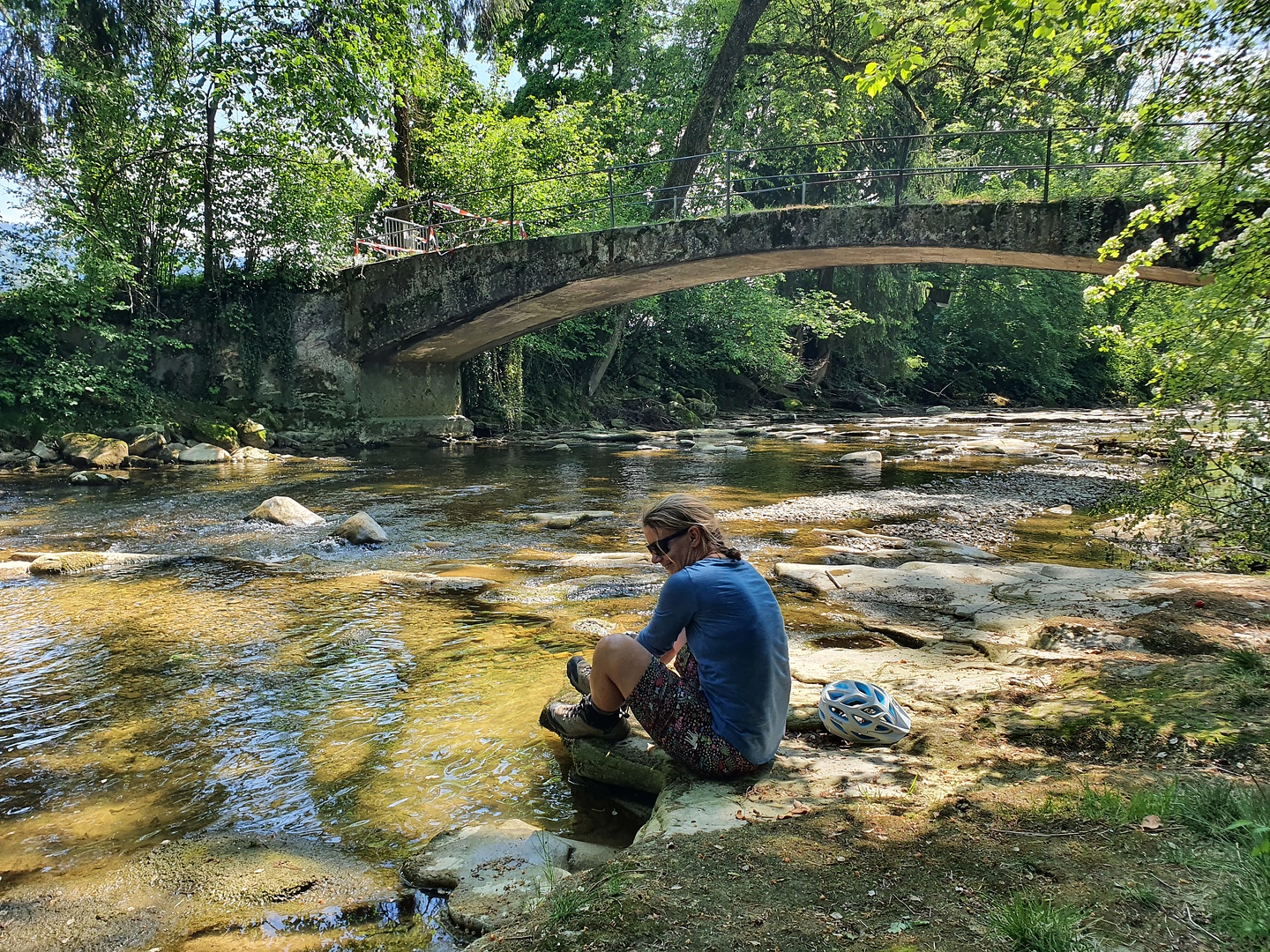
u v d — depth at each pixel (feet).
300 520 30.12
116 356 52.31
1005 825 7.84
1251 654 12.12
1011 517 31.12
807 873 7.18
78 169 51.44
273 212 55.42
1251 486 20.95
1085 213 44.91
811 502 34.45
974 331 123.44
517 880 8.10
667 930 6.40
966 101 99.45
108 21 53.31
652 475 43.93
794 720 11.08
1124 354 26.40
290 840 9.41
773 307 94.89
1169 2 19.80
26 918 7.96
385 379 60.54
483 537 27.91
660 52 92.38
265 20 54.29
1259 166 19.42
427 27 62.69
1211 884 6.44
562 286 54.80
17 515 31.58
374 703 13.52
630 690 9.64
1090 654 13.33
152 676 14.84
